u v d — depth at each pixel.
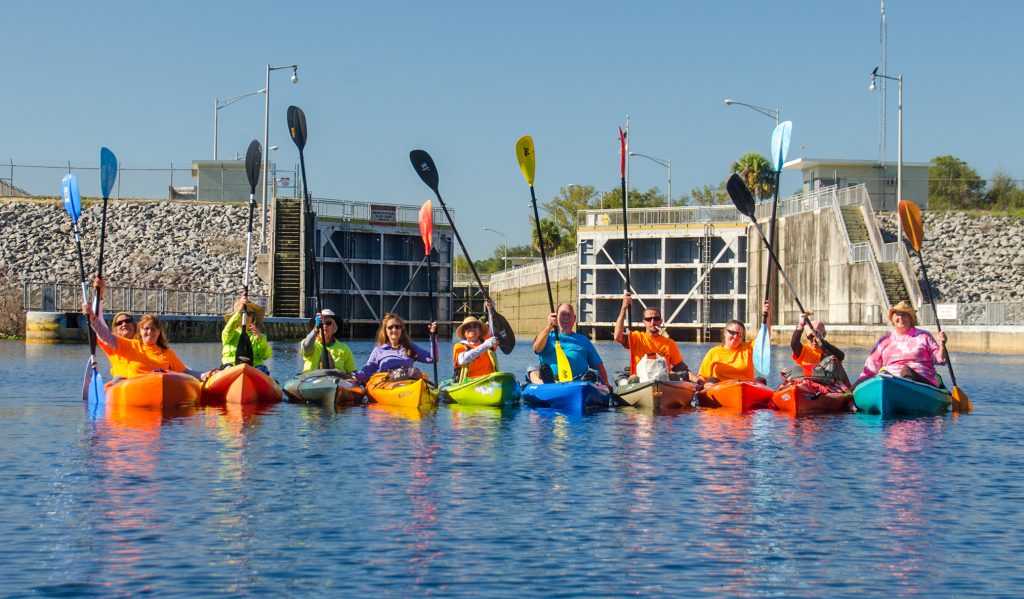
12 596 9.17
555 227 107.25
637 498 12.83
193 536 10.96
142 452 15.52
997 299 60.97
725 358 22.64
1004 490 13.39
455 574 9.86
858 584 9.69
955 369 36.00
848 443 17.03
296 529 11.26
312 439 16.94
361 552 10.48
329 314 22.97
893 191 72.06
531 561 10.26
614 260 71.62
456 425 18.75
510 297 91.81
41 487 13.03
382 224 66.81
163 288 62.59
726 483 13.74
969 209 71.38
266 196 64.50
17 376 28.55
